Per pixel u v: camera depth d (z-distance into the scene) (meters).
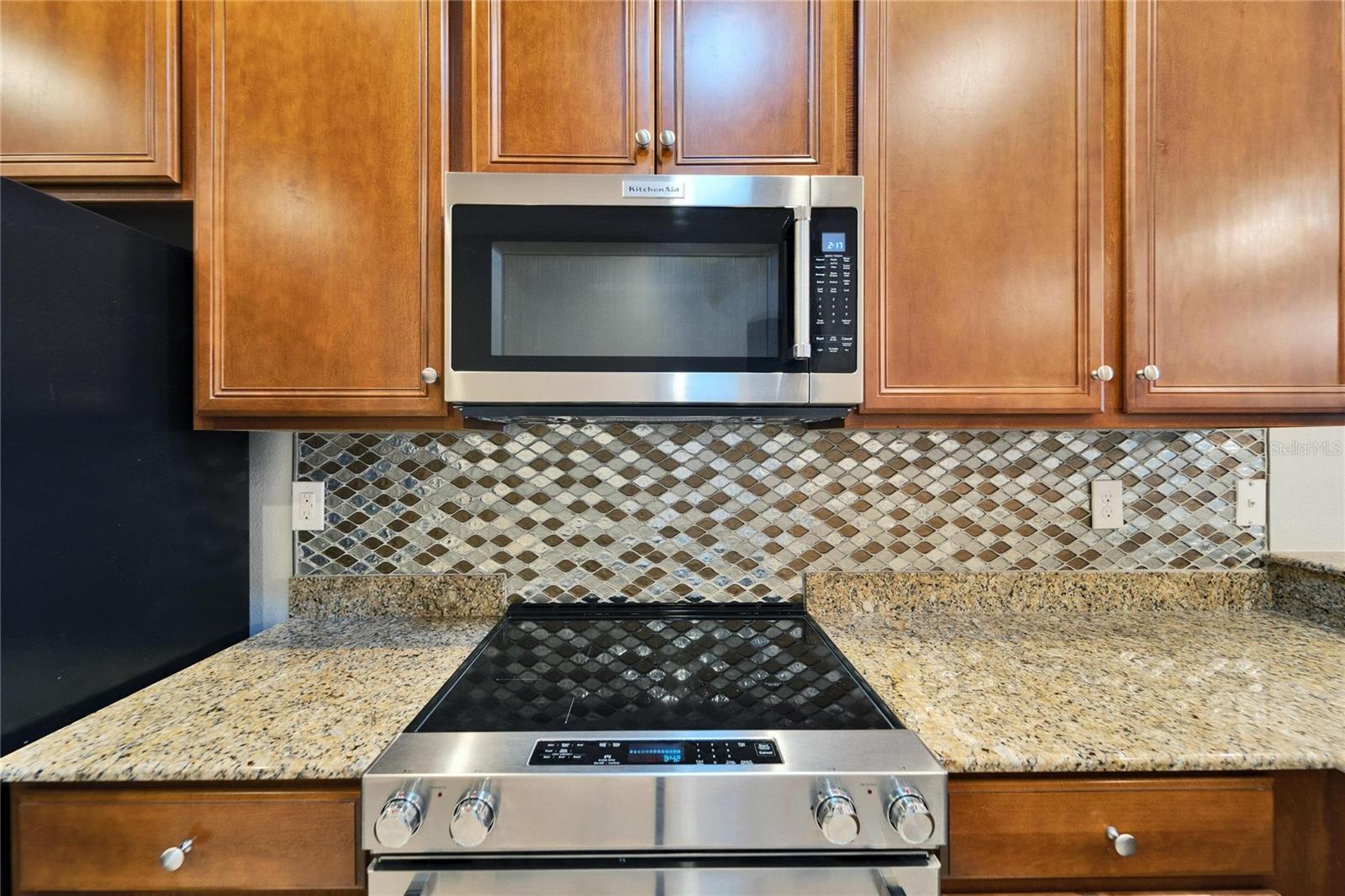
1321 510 1.23
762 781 0.66
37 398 0.76
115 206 1.01
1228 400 0.99
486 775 0.66
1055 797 0.70
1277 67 1.00
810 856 0.69
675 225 0.94
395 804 0.64
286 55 0.96
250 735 0.73
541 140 0.97
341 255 0.96
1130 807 0.70
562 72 0.97
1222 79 1.00
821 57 0.98
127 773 0.67
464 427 1.02
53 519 0.78
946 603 1.24
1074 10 1.00
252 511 1.21
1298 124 1.00
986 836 0.70
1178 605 1.24
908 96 0.99
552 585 1.24
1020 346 0.99
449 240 0.92
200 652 1.04
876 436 1.25
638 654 1.01
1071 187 0.99
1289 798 0.71
